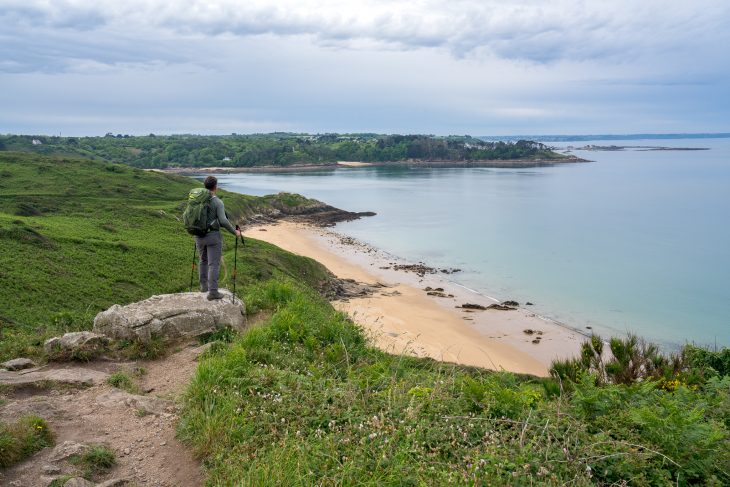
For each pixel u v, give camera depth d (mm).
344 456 5277
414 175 191875
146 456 5809
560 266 54438
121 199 73000
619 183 149500
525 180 163000
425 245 66938
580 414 6289
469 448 5527
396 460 5113
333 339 10445
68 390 7621
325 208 99250
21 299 26641
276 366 8234
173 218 63656
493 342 31828
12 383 7484
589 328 35094
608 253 60719
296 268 45656
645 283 47156
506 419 6027
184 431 6211
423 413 6273
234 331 10641
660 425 5688
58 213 58688
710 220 84000
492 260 57625
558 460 5098
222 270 36125
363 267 54156
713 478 5000
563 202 108938
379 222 87250
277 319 10469
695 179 160000
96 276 33094
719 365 12773
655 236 71125
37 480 5133
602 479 5152
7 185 73500
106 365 9070
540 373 26656
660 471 5090
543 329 34625
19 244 35594
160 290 33500
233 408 6391
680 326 35594
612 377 10312
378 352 10562
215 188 11281
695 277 49250
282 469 5012
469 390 6820
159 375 8719
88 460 5512
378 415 6090
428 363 10133
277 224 85188
